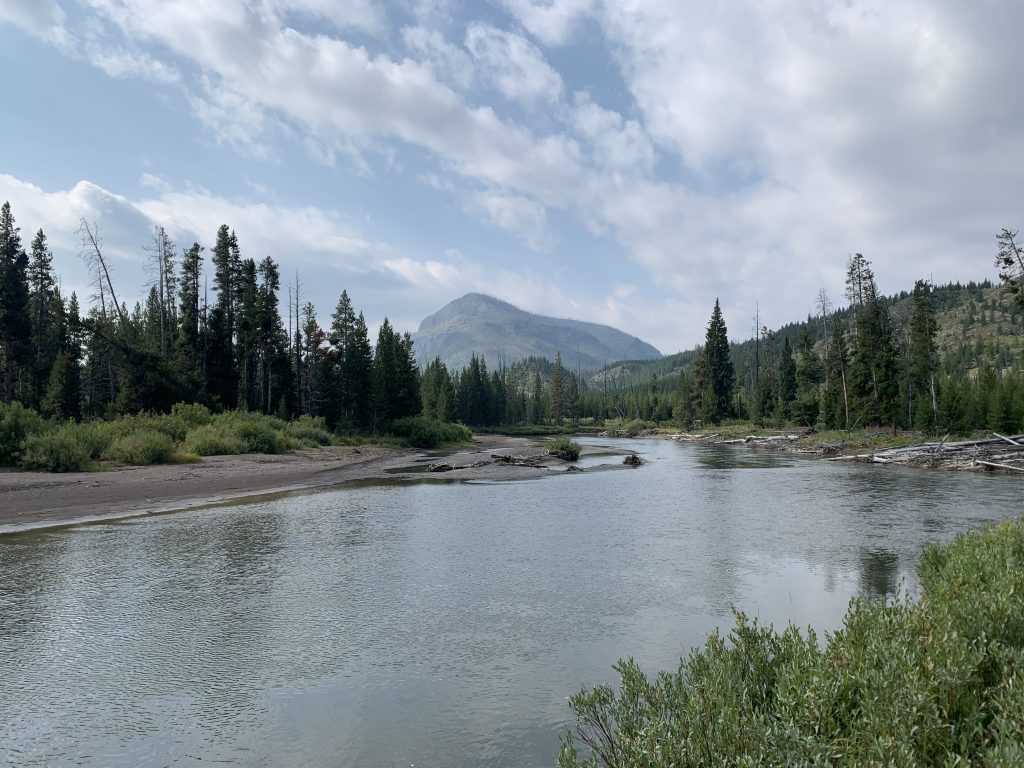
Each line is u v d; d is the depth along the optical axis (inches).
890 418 2615.7
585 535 701.9
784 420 3858.3
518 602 446.0
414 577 514.0
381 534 700.0
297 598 451.2
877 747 134.4
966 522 795.4
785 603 444.1
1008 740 131.9
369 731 256.8
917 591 469.7
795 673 180.4
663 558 588.4
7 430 1208.2
